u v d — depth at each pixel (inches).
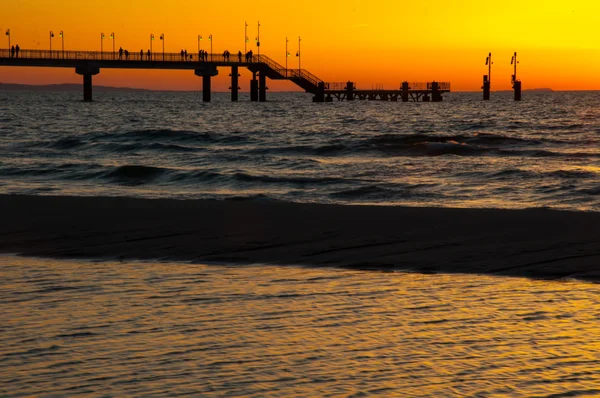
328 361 471.2
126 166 1775.3
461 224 971.9
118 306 594.2
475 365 463.2
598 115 5757.9
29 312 575.8
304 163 2068.2
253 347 495.8
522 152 2345.0
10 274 713.6
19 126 4052.7
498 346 495.8
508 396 418.9
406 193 1448.1
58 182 1659.7
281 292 642.2
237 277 702.5
